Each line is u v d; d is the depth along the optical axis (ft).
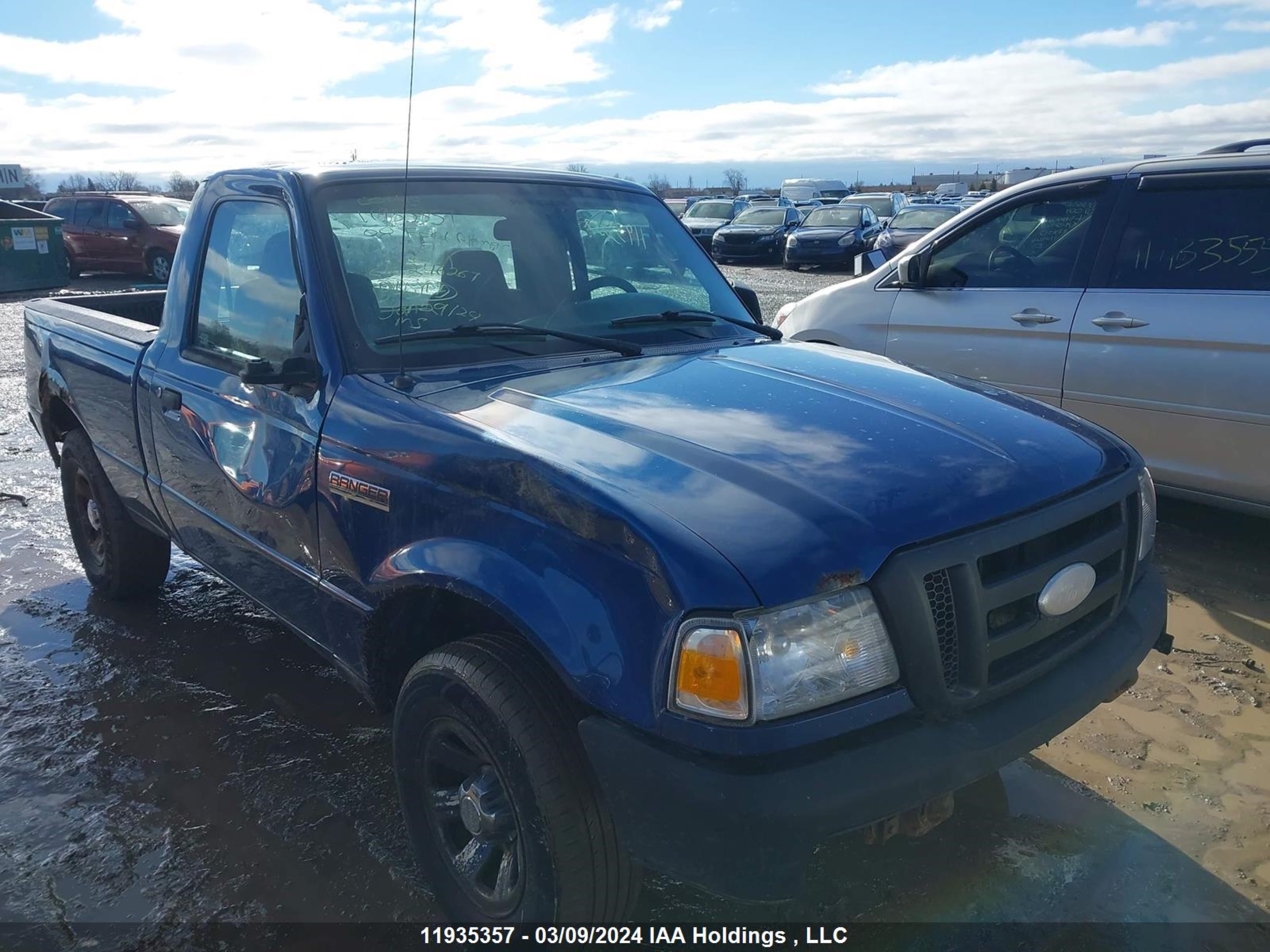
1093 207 16.44
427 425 7.75
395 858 8.93
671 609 5.93
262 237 10.15
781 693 5.85
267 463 9.35
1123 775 9.97
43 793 9.95
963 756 6.20
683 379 8.77
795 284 61.46
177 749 10.75
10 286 55.42
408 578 7.50
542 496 6.70
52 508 18.99
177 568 16.08
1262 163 14.64
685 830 5.92
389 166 10.44
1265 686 11.70
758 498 6.43
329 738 10.96
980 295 17.80
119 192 64.75
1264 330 14.16
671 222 12.44
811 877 8.52
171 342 11.53
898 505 6.53
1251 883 8.41
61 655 12.96
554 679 6.79
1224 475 14.84
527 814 6.66
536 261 10.49
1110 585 7.55
